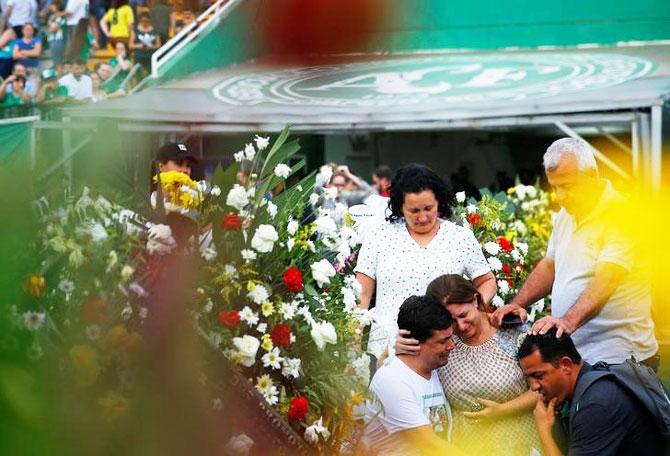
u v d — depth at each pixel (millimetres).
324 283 4941
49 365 2152
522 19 19484
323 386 4613
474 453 5410
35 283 2373
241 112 14922
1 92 18125
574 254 6297
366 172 22703
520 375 5457
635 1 19172
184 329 2572
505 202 9570
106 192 2807
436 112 15070
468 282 5551
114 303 2973
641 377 4926
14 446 1987
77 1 19031
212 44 18656
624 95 14375
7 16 18969
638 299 6207
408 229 6414
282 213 4926
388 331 6129
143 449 2291
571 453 4949
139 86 15352
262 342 4469
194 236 3789
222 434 2516
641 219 2877
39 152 2146
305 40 19422
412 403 5184
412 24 19641
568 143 6203
